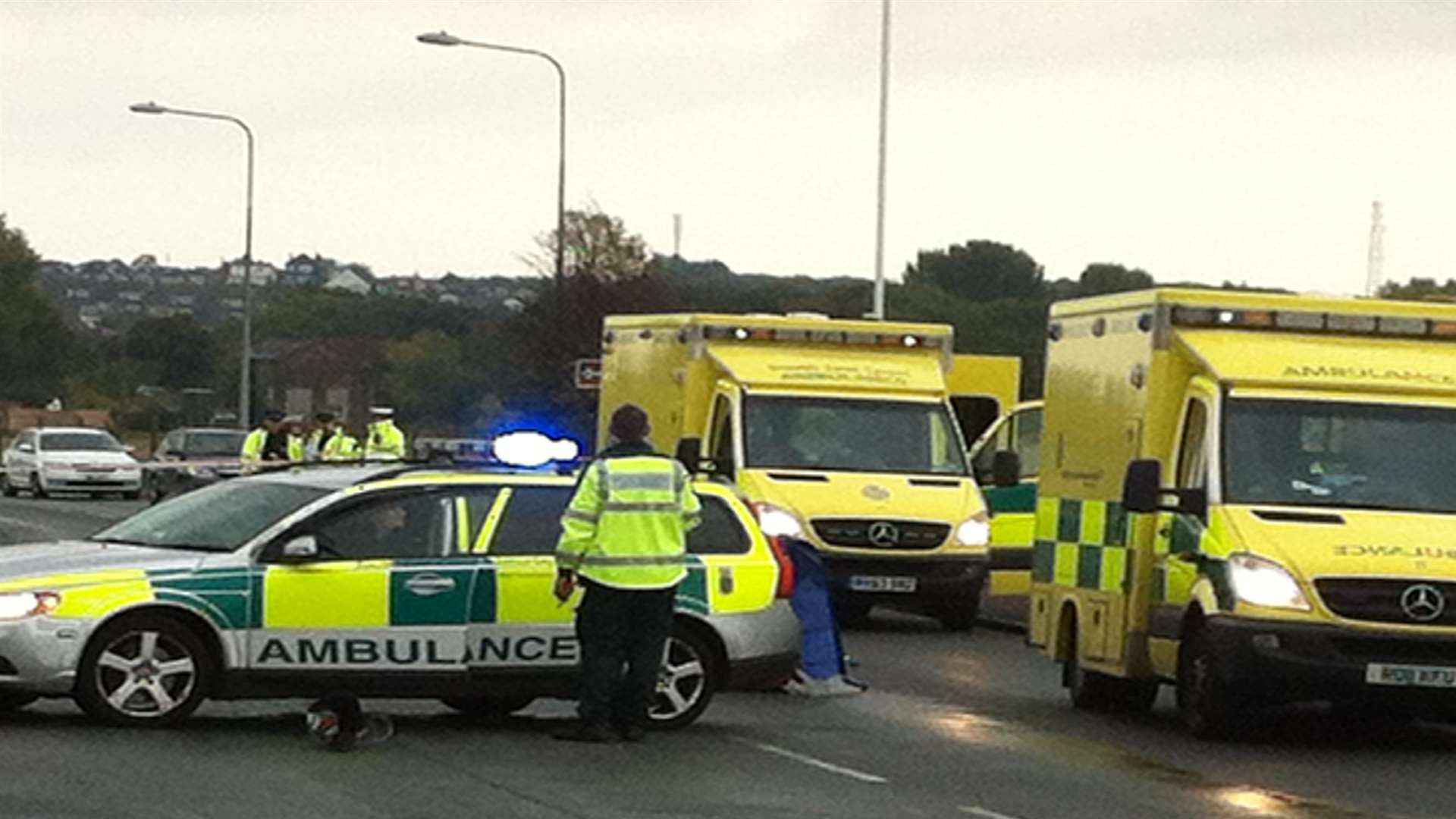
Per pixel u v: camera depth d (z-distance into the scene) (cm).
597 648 1702
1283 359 1922
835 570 2916
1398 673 1764
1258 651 1767
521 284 6656
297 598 1688
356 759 1575
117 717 1659
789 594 1841
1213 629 1794
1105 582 2009
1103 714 2066
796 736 1803
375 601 1705
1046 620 2169
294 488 1748
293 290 12588
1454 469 1880
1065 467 2144
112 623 1655
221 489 1795
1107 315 2061
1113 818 1423
